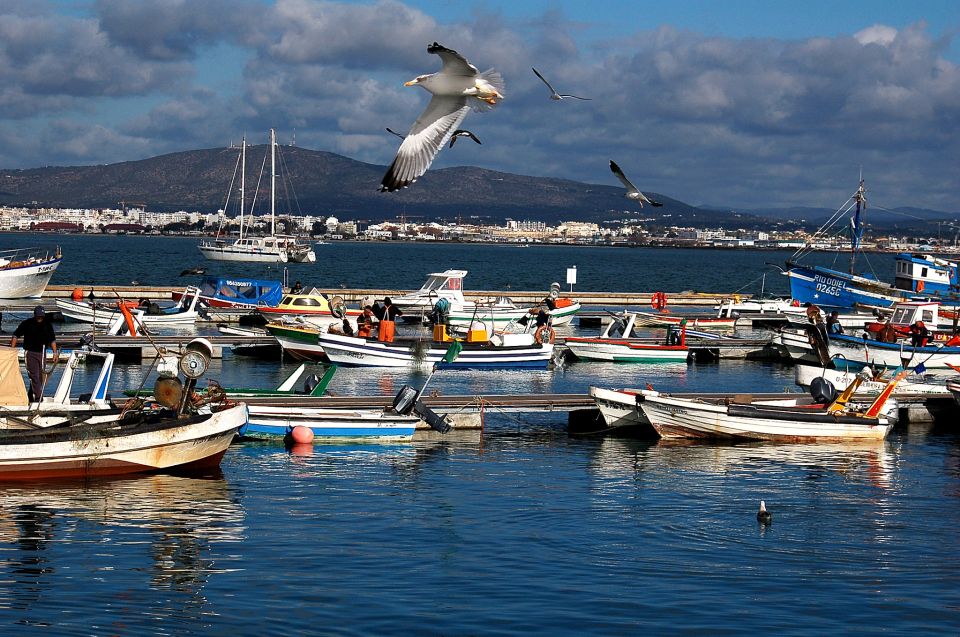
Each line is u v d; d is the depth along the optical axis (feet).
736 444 97.45
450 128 31.78
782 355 168.86
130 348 146.72
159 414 79.20
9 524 64.75
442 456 89.51
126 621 49.73
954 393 111.45
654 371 152.87
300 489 76.02
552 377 142.20
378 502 73.00
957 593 56.49
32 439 73.87
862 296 270.05
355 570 58.08
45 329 85.05
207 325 189.57
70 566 57.36
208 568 57.72
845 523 69.87
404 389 95.30
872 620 52.31
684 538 65.67
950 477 84.64
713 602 54.29
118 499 71.41
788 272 281.74
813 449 95.76
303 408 94.02
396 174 31.76
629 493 77.10
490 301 212.84
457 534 65.46
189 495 73.20
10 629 48.19
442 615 51.47
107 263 515.50
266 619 50.52
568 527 67.62
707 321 211.00
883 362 153.99
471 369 147.95
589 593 55.16
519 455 90.58
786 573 59.21
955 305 257.75
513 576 57.62
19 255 603.26
